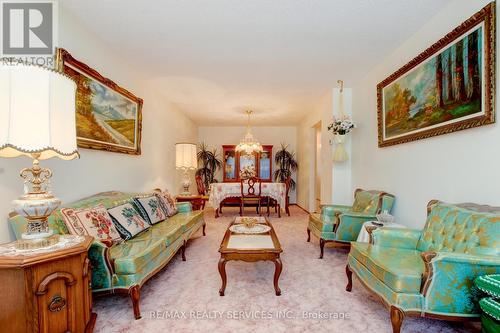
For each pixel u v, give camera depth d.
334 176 4.48
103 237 2.16
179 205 4.05
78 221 2.05
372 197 3.26
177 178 5.74
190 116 6.76
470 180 2.04
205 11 2.28
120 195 2.96
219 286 2.41
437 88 2.32
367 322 1.84
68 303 1.45
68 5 2.19
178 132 5.88
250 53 3.12
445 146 2.30
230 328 1.77
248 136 7.14
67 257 1.43
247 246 2.30
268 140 8.29
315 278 2.58
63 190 2.28
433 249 1.96
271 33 2.66
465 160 2.08
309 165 6.59
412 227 2.77
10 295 1.26
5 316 1.27
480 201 1.95
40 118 1.29
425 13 2.35
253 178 5.92
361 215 3.07
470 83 1.96
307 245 3.69
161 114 4.73
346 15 2.36
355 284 2.45
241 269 2.81
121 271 1.87
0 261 1.23
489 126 1.86
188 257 3.20
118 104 3.12
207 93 4.72
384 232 2.22
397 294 1.59
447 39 2.16
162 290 2.33
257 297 2.20
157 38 2.75
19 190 1.87
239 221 3.30
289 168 8.00
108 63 2.97
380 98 3.32
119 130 3.15
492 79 1.79
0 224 1.73
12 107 1.23
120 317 1.90
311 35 2.71
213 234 4.31
